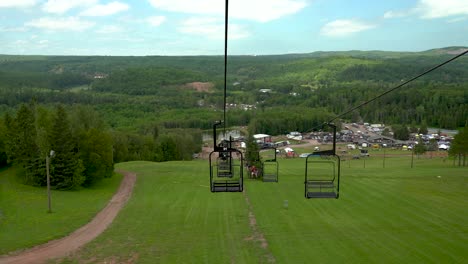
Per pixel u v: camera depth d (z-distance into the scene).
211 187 23.12
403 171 83.56
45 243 35.88
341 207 50.69
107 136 70.75
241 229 40.47
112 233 39.41
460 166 92.12
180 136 139.75
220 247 34.78
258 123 175.62
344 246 35.28
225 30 14.05
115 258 32.22
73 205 52.44
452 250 34.47
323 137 167.62
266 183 68.31
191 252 33.53
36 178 62.34
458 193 58.97
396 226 41.84
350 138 164.12
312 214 46.91
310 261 31.61
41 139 62.28
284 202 51.41
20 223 42.44
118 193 63.69
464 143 90.50
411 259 32.47
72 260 31.73
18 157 63.66
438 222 43.41
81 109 93.31
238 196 57.94
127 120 193.88
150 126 170.00
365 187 63.97
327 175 77.00
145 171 84.19
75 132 68.62
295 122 178.50
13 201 52.28
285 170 86.50
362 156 123.81
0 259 31.58
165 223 43.28
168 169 87.00
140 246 35.16
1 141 73.31
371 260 32.09
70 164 62.47
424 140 155.12
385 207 50.66
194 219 44.78
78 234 39.19
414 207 50.56
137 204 54.12
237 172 78.81
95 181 70.56
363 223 42.94
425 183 67.19
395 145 149.50
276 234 38.62
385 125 198.38
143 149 122.31
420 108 197.25
